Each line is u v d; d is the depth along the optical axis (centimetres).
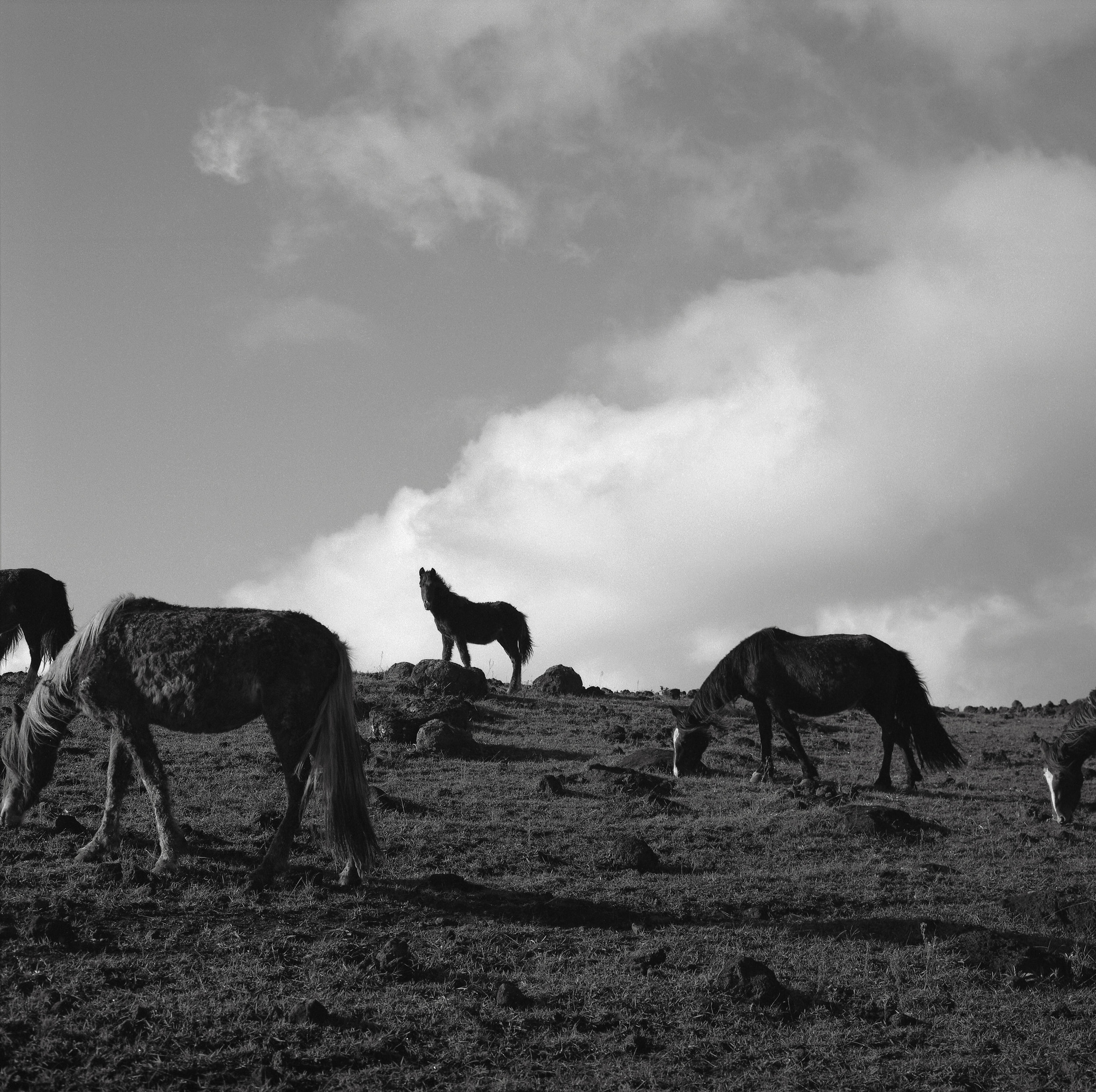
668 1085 837
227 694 1195
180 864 1255
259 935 1069
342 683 1209
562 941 1117
